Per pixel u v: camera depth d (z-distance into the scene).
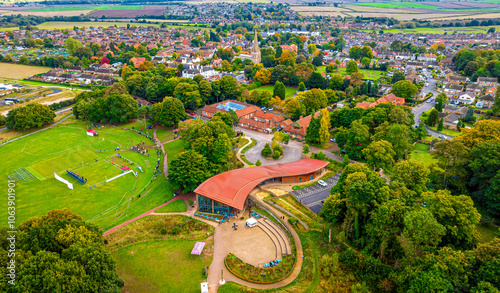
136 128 195.88
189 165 119.50
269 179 130.12
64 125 198.25
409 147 139.25
